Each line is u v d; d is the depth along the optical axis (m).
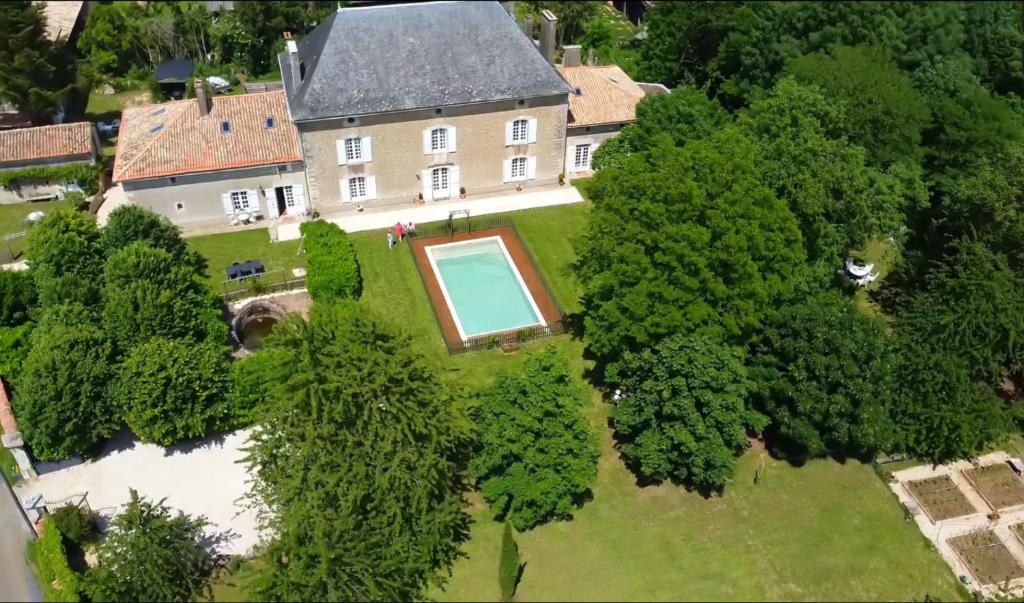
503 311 47.78
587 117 57.91
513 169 57.62
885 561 35.19
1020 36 67.19
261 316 46.31
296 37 76.44
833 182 41.34
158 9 77.75
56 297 39.75
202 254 50.78
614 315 36.66
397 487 31.27
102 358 36.91
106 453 38.25
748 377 37.38
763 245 36.34
